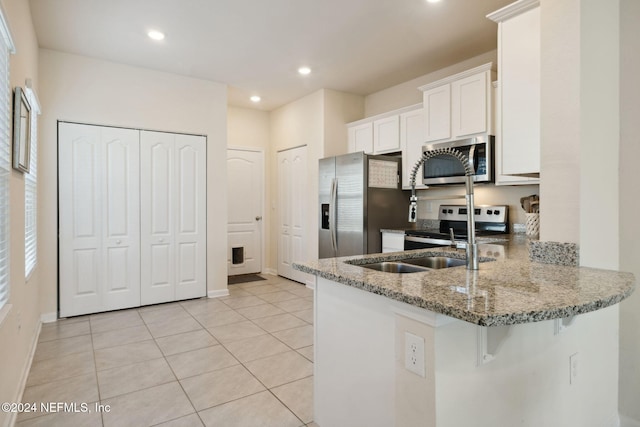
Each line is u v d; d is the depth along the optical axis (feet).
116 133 12.69
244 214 19.16
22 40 7.78
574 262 5.24
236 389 7.38
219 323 11.41
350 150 15.92
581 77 5.17
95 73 12.34
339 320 5.41
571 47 5.25
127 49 11.68
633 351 6.02
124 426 6.15
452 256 7.06
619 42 5.98
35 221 10.32
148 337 10.20
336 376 5.49
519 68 7.29
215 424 6.21
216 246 14.70
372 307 4.75
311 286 16.25
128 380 7.73
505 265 5.38
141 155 13.16
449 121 11.35
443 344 3.63
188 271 14.12
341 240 13.79
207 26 10.23
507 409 4.31
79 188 12.09
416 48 11.64
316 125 16.03
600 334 5.72
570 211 5.28
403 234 12.18
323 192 14.83
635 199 5.85
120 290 12.81
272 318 11.92
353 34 10.71
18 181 7.31
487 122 10.31
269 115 19.56
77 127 12.05
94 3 9.02
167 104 13.62
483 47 11.59
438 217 13.23
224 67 13.19
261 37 10.88
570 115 5.26
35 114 10.29
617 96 5.93
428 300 3.43
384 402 4.57
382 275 4.76
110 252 12.64
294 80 14.58
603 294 3.63
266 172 19.60
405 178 13.42
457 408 3.77
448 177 11.36
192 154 14.14
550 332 4.80
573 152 5.24
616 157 5.91
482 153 10.36
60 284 11.79
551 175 5.49
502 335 4.06
